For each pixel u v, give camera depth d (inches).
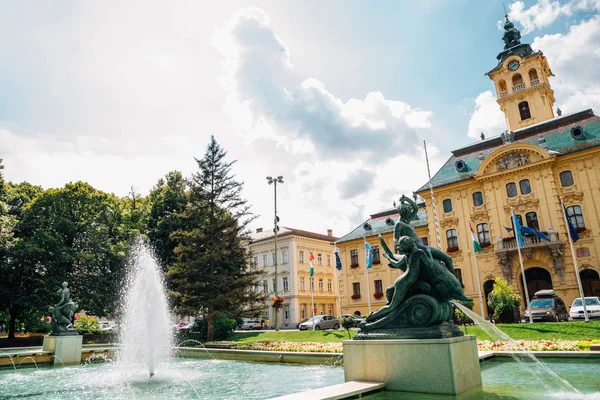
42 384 413.1
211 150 1357.0
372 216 2017.7
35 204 1264.8
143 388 366.6
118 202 1501.0
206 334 1219.9
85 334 1294.3
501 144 1541.6
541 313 915.4
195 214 1291.8
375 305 1797.5
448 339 222.7
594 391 225.1
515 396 212.4
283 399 188.1
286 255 2492.6
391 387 233.3
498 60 1867.6
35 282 1175.0
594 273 1211.2
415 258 252.8
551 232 1267.2
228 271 1300.4
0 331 1782.7
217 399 292.4
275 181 1622.8
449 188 1557.6
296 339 914.1
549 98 1759.4
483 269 1421.0
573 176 1290.6
